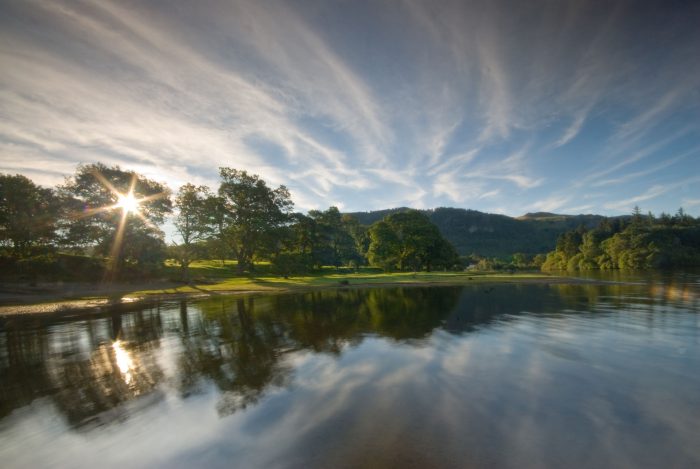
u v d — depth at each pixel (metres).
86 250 45.56
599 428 6.02
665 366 9.27
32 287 36.19
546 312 18.44
